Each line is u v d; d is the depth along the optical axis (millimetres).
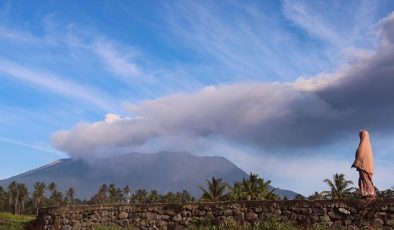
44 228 25188
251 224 19922
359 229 17859
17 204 154125
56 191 160750
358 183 18906
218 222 20641
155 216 22297
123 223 22953
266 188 57562
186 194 111625
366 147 18781
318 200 19016
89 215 23984
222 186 54719
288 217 19344
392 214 17609
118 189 124875
